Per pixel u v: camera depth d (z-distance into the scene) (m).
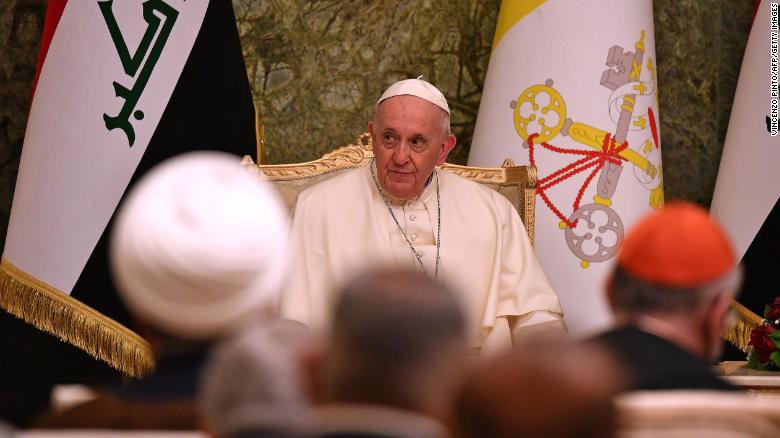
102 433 6.57
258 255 6.80
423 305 5.44
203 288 6.71
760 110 21.31
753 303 21.14
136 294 6.82
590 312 19.77
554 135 20.20
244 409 5.70
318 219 17.41
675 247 8.40
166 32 19.45
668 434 6.57
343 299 5.53
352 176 17.89
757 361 16.39
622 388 6.93
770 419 6.64
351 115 22.06
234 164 7.20
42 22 20.95
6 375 20.62
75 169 18.95
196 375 6.87
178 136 19.41
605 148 20.12
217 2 19.89
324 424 5.37
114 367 19.19
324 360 5.62
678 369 7.84
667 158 22.78
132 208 6.92
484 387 5.22
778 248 21.27
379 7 22.17
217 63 19.78
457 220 17.69
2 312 20.62
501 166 19.22
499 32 20.95
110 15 19.20
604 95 20.27
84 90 19.03
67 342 20.81
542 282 17.41
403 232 17.45
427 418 5.40
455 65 22.31
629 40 20.48
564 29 20.38
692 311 8.42
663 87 22.80
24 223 18.86
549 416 5.12
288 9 21.95
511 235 17.81
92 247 18.94
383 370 5.40
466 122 22.28
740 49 23.03
